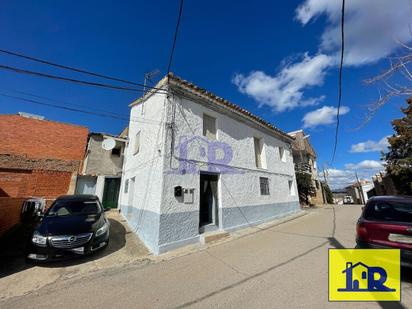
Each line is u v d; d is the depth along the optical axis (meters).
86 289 3.56
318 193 24.48
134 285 3.67
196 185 6.71
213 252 5.36
